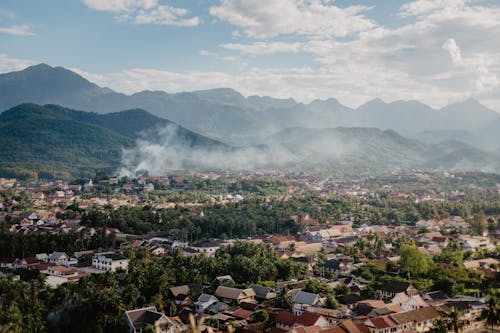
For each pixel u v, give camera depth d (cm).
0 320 17050
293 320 19475
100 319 19050
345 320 19312
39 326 17838
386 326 19525
